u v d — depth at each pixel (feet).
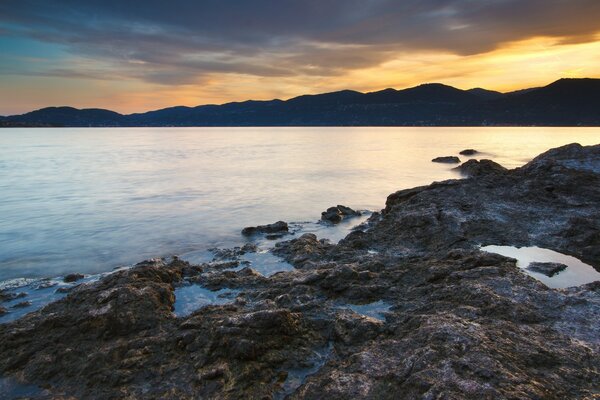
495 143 508.94
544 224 79.20
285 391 34.78
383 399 30.55
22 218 112.37
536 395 28.96
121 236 95.45
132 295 48.08
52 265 75.61
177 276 61.31
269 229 97.25
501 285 49.44
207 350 38.17
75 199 140.05
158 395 33.91
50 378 37.32
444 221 80.02
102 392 34.78
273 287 55.26
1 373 38.17
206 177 196.03
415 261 64.34
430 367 32.37
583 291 48.32
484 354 33.55
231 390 34.32
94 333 42.83
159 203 134.72
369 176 201.16
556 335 37.96
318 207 129.18
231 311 46.85
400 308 48.55
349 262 66.28
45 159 281.74
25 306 55.88
